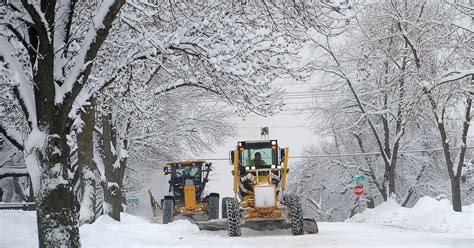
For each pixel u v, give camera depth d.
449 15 51.88
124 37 26.36
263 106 28.78
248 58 25.98
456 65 50.06
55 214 17.98
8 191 82.12
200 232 34.19
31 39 18.52
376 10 55.66
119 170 47.34
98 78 21.72
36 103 18.11
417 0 58.59
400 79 53.06
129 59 25.39
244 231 34.94
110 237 26.39
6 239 23.06
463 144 48.50
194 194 51.12
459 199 48.31
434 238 25.44
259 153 33.69
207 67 27.64
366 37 65.06
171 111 61.94
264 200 30.80
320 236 28.39
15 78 18.06
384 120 67.81
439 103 47.94
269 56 27.44
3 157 68.75
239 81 27.73
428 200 52.44
